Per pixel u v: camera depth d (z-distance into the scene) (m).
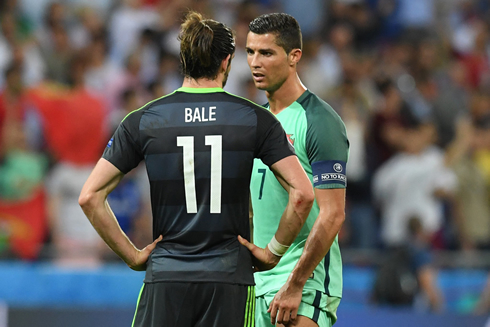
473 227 29.95
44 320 22.12
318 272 12.89
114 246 10.83
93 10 34.00
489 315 23.78
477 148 32.28
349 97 32.53
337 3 38.69
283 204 12.86
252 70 12.84
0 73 29.55
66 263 24.02
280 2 38.50
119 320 22.48
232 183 10.59
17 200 26.23
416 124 31.16
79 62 30.78
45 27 32.06
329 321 13.27
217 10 35.81
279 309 11.91
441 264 25.23
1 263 23.70
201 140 10.61
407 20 39.72
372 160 30.98
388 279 24.38
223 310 10.41
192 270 10.45
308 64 34.50
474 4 42.41
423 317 23.45
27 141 27.42
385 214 29.67
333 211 12.11
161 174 10.67
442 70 38.00
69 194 27.47
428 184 29.56
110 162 10.77
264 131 10.74
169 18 34.25
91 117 28.64
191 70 10.95
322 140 12.35
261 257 10.91
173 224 10.66
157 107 10.87
